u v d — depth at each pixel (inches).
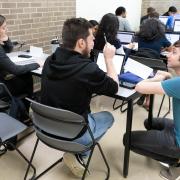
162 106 134.1
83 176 72.7
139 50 133.0
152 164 87.6
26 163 87.0
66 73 60.7
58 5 150.5
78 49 63.0
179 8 297.6
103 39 119.6
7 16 122.1
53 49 116.9
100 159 89.6
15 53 114.0
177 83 60.1
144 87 65.1
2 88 89.3
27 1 130.0
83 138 66.9
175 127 69.5
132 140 74.2
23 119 97.9
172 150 68.1
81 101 63.6
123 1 231.9
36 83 129.6
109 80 64.1
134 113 125.2
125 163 79.2
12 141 87.4
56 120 62.1
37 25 139.7
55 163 86.4
